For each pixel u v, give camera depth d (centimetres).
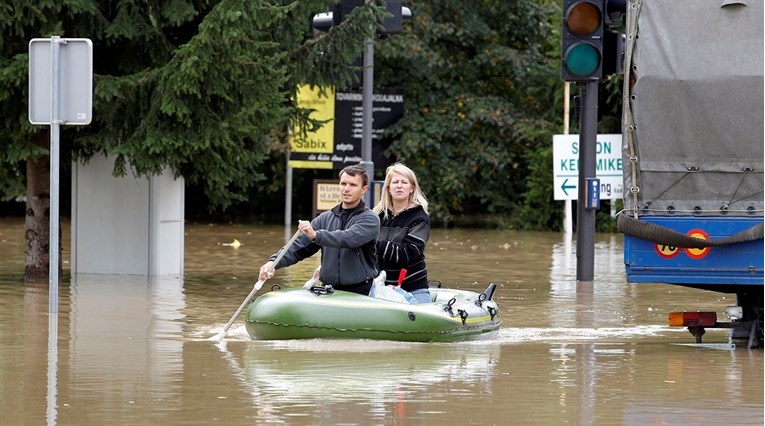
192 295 3588
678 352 2577
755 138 2516
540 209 7819
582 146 4019
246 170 4178
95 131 3828
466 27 8462
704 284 2631
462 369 2300
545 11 8756
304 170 9406
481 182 8612
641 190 2567
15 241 5900
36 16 3509
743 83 2516
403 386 2100
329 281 2777
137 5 3738
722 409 1934
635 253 2562
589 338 2817
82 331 2788
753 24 2527
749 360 2462
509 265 4888
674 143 2548
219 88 3544
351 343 2614
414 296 2836
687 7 2548
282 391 2034
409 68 8350
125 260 4206
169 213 4247
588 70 3403
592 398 2017
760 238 2505
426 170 8350
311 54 3962
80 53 2622
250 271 4438
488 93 8838
